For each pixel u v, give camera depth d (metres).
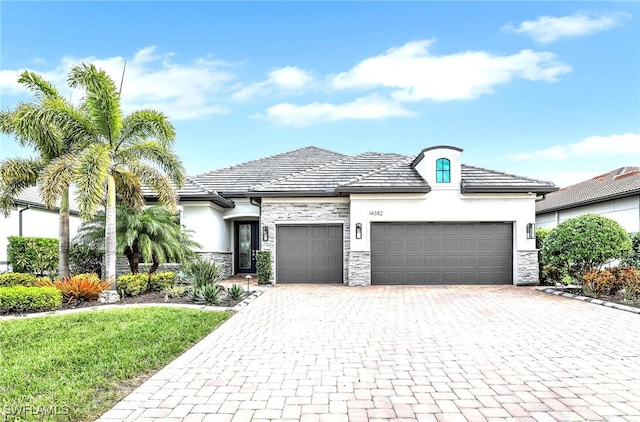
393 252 16.73
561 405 4.90
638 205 18.48
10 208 13.84
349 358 6.78
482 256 16.62
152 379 5.77
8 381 5.45
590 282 12.89
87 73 11.80
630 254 15.15
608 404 4.92
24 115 11.85
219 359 6.73
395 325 9.23
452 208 16.48
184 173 13.88
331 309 11.22
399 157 21.34
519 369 6.20
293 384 5.60
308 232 17.45
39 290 10.62
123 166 13.09
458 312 10.72
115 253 12.59
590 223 13.80
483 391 5.34
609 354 6.95
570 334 8.34
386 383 5.63
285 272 17.39
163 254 14.14
